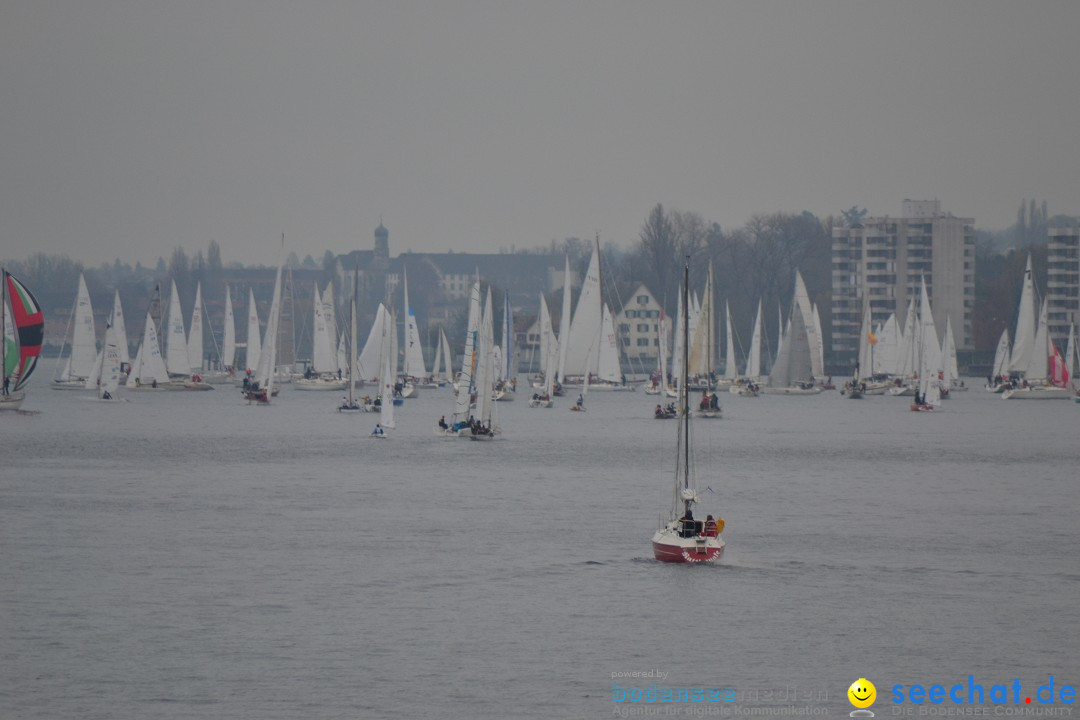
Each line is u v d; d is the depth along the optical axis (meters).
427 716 173.38
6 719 172.12
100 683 184.50
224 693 180.88
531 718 173.38
